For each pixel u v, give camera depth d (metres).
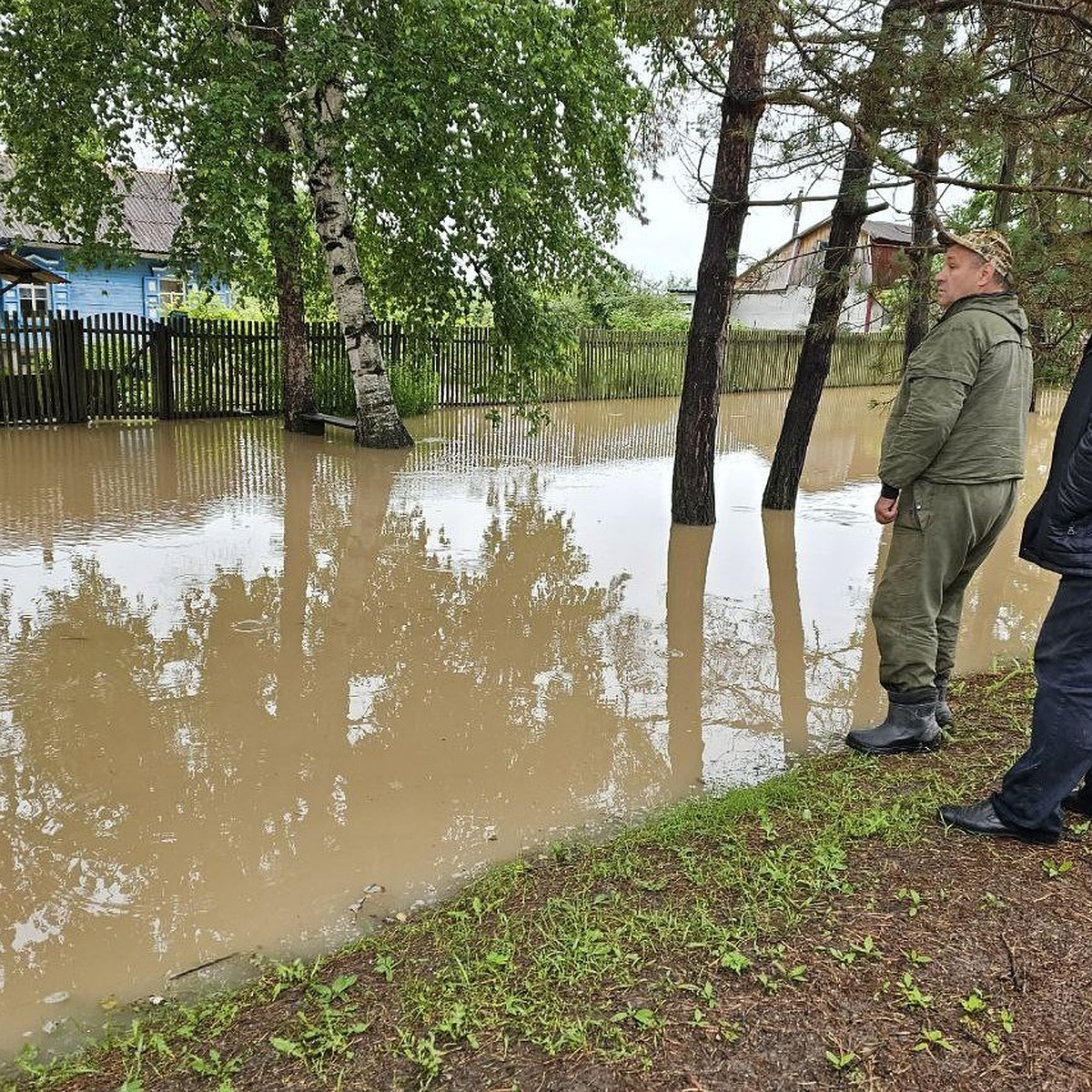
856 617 6.20
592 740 4.32
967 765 3.62
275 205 11.12
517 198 10.73
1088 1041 2.07
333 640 5.54
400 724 4.44
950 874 2.76
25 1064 2.31
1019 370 3.43
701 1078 2.00
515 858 3.29
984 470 3.44
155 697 4.66
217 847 3.37
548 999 2.29
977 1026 2.12
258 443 12.79
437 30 9.90
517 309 12.20
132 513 8.53
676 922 2.61
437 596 6.43
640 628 5.90
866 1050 2.06
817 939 2.47
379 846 3.39
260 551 7.40
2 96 13.04
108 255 14.58
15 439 12.52
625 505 9.64
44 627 5.59
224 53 10.68
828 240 8.15
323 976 2.56
